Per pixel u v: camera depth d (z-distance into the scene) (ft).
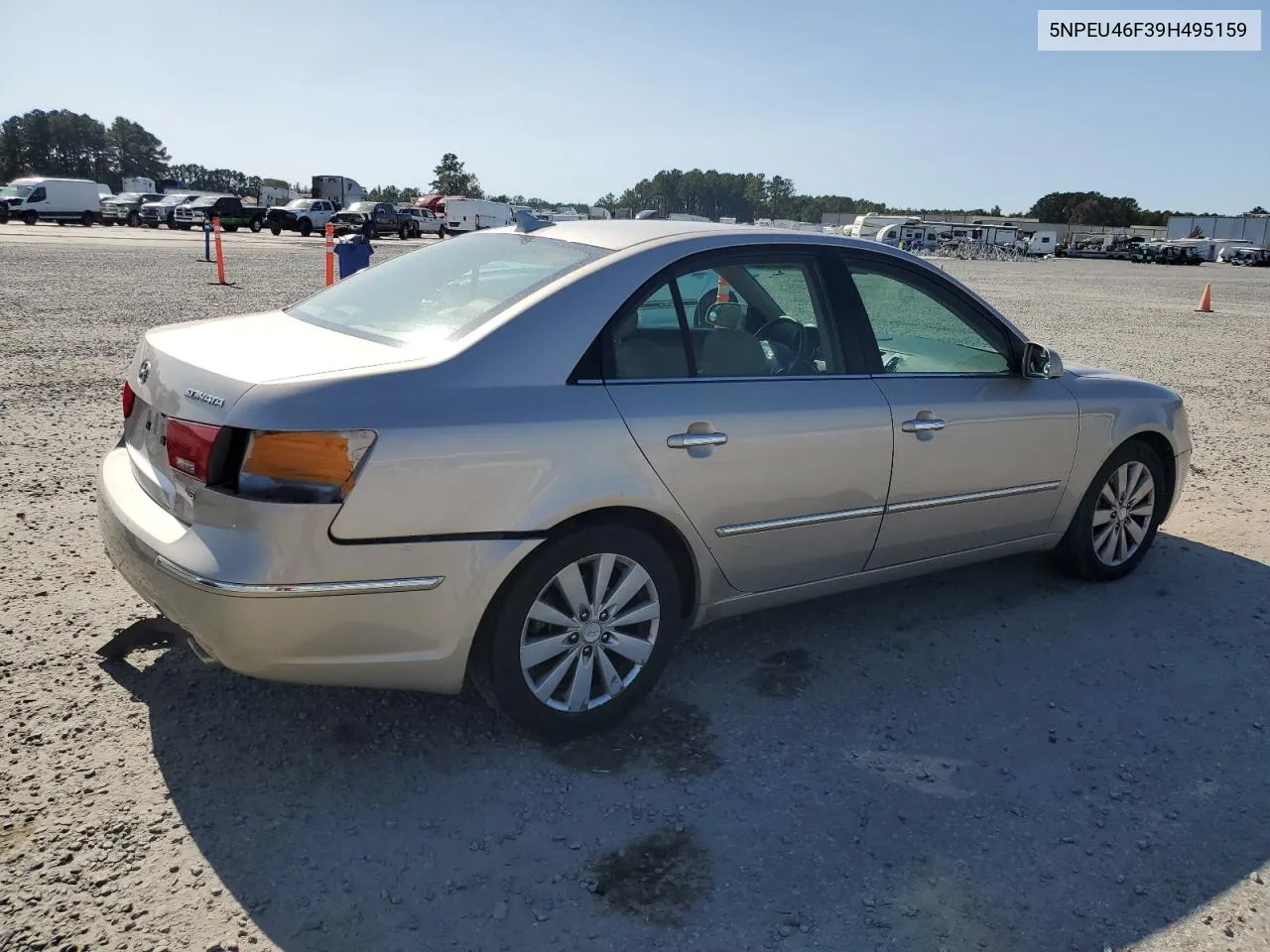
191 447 9.01
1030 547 14.92
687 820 9.48
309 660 9.13
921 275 13.35
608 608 10.61
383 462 8.91
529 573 9.89
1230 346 51.47
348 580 8.95
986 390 13.51
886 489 12.42
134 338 35.68
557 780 10.01
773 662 12.81
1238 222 266.98
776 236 12.19
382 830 9.12
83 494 17.85
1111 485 15.67
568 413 9.93
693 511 10.83
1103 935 8.21
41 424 22.66
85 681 11.32
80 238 106.22
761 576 11.88
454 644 9.63
